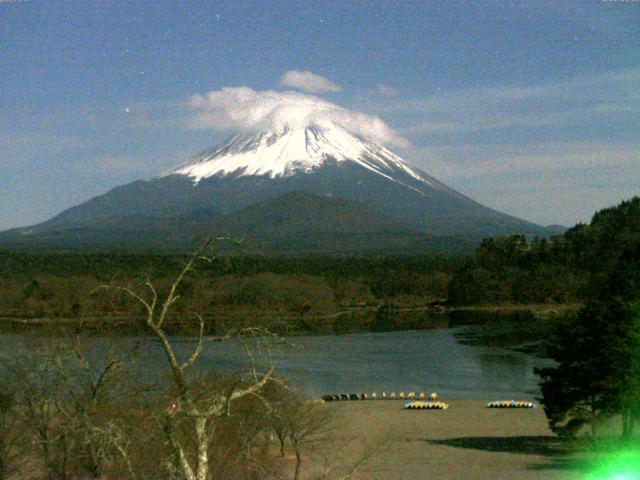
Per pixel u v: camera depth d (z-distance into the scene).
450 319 146.00
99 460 18.66
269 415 20.36
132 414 20.38
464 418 56.25
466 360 92.12
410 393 68.44
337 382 75.19
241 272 143.25
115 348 24.30
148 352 27.12
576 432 44.31
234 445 20.92
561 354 43.81
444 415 57.66
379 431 48.41
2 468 22.83
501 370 84.38
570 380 43.59
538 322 134.00
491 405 62.12
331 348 103.06
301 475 27.38
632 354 41.00
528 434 49.16
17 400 22.50
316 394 67.38
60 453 21.66
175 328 77.00
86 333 27.97
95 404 20.56
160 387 22.45
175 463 13.67
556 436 48.06
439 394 69.25
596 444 41.88
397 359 92.38
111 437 15.55
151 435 17.66
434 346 105.69
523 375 80.81
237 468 21.56
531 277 164.38
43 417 21.47
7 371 22.91
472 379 78.25
